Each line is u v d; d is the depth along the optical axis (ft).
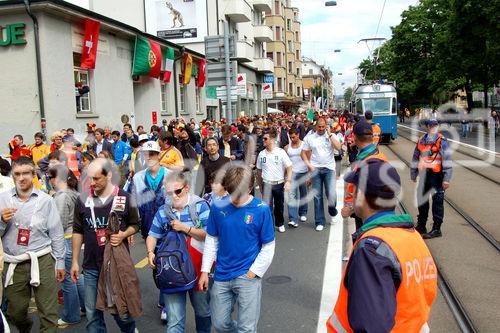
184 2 105.29
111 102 60.49
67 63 52.08
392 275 6.88
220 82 43.42
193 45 105.70
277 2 185.57
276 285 20.02
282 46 185.37
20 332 15.38
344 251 24.62
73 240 14.82
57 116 50.06
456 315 16.49
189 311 18.16
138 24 106.52
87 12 53.16
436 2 164.25
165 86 80.23
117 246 14.06
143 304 18.81
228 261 12.68
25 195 14.90
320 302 18.10
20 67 49.80
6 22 49.42
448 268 21.31
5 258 14.76
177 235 13.76
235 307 18.10
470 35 109.81
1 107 50.42
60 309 18.78
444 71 123.75
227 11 114.11
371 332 6.43
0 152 50.29
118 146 42.45
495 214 31.27
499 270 20.90
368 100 93.76
